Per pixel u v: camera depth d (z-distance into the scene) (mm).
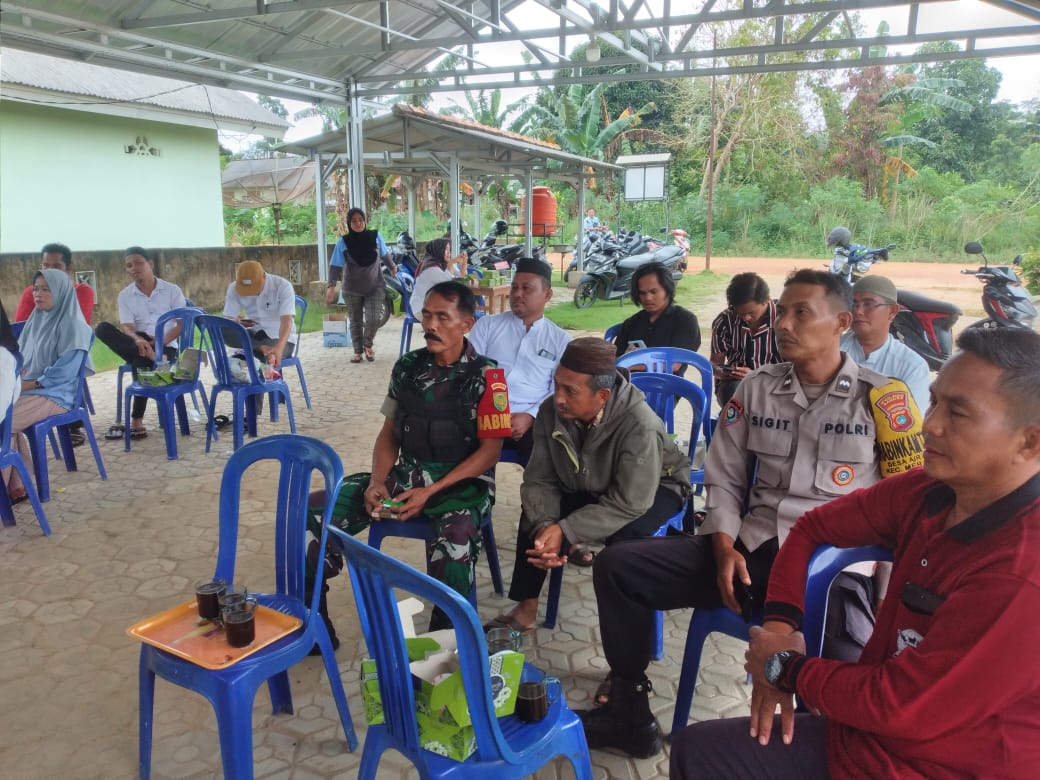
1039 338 1104
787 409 2008
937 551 1214
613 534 2303
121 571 3139
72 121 9469
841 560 1653
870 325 2691
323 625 1973
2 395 3207
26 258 7816
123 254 8977
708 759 1393
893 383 1933
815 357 1939
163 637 1844
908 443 1893
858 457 1932
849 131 22016
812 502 1961
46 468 3865
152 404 5977
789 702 1379
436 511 2439
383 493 2467
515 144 10008
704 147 23891
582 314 10812
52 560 3230
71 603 2879
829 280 1902
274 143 22781
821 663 1301
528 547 2451
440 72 8203
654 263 3973
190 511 3783
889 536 1490
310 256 11719
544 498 2436
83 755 2072
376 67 8750
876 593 2049
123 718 2232
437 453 2592
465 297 2523
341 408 5820
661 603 1993
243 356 4840
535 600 2525
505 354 3688
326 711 2250
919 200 20297
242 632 1784
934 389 1173
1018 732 1102
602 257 12109
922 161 22000
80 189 9680
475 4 8008
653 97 25344
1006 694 1057
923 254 19219
